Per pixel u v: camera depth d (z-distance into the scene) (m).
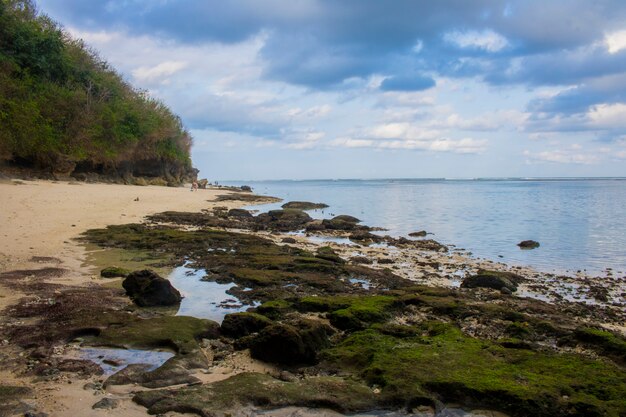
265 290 12.02
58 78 47.19
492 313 10.18
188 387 6.30
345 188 116.19
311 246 21.16
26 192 29.22
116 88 56.84
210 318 9.90
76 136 45.38
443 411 6.03
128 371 6.71
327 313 9.84
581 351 8.24
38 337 7.93
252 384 6.28
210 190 65.50
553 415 5.86
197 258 16.11
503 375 6.61
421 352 7.39
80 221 22.36
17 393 5.93
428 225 32.81
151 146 61.94
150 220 26.22
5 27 42.09
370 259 18.41
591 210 44.91
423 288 12.56
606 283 16.06
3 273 12.27
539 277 16.78
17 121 38.06
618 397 6.14
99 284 11.84
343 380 6.57
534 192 87.75
